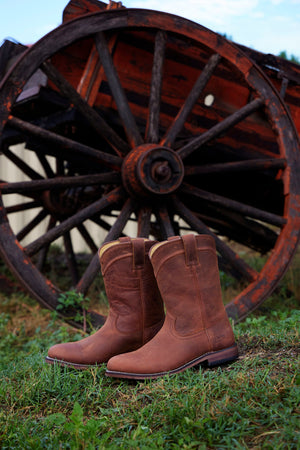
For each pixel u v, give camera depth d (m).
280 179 4.00
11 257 3.08
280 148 3.69
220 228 4.74
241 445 1.39
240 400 1.61
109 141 3.46
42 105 3.69
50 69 3.21
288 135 3.68
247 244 4.85
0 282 5.12
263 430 1.45
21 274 3.09
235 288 4.98
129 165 3.35
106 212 4.74
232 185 4.27
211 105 3.94
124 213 3.42
